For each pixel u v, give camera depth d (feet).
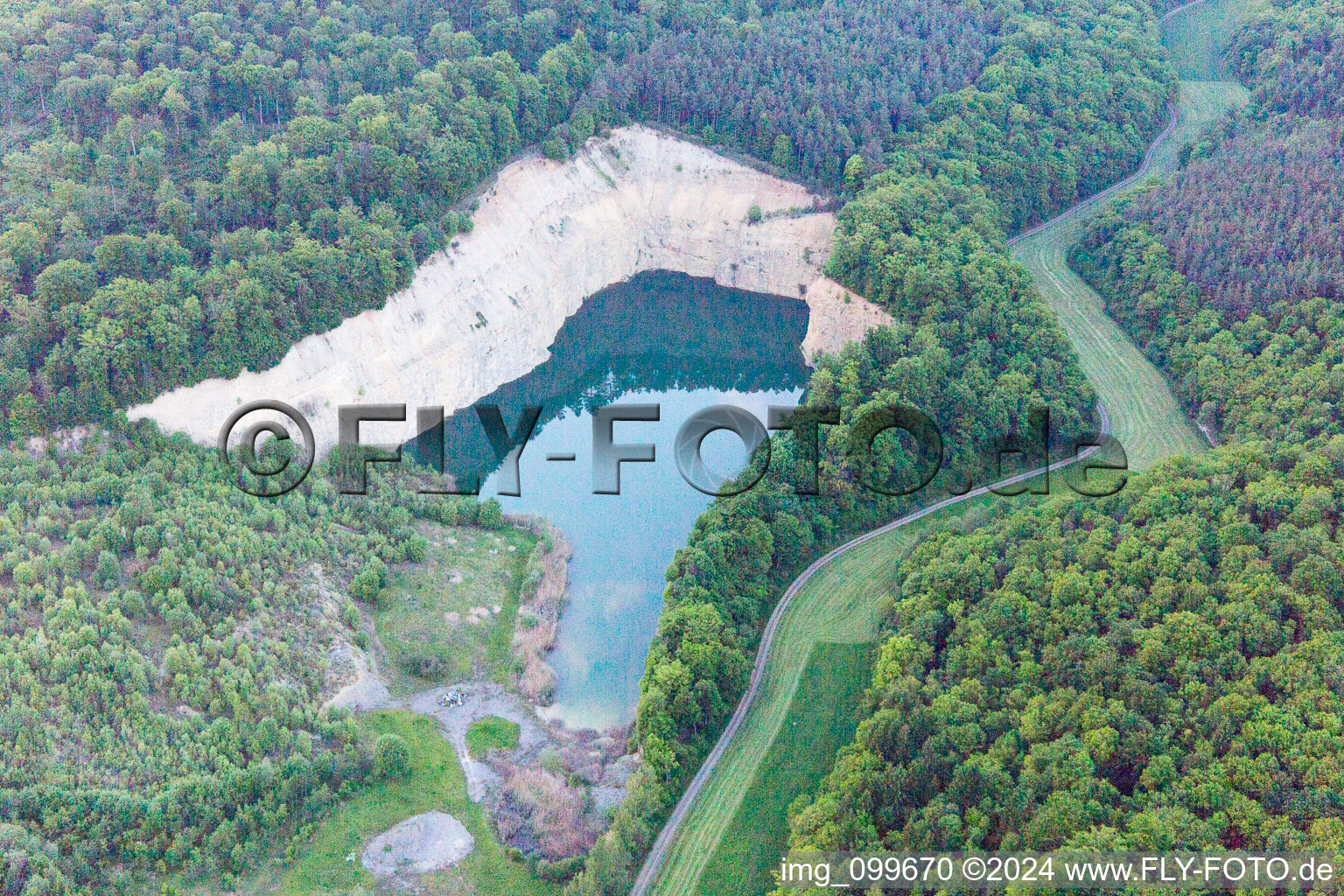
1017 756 449.48
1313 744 424.87
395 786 479.41
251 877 438.40
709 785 483.51
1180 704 452.35
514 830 461.78
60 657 483.10
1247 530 520.83
